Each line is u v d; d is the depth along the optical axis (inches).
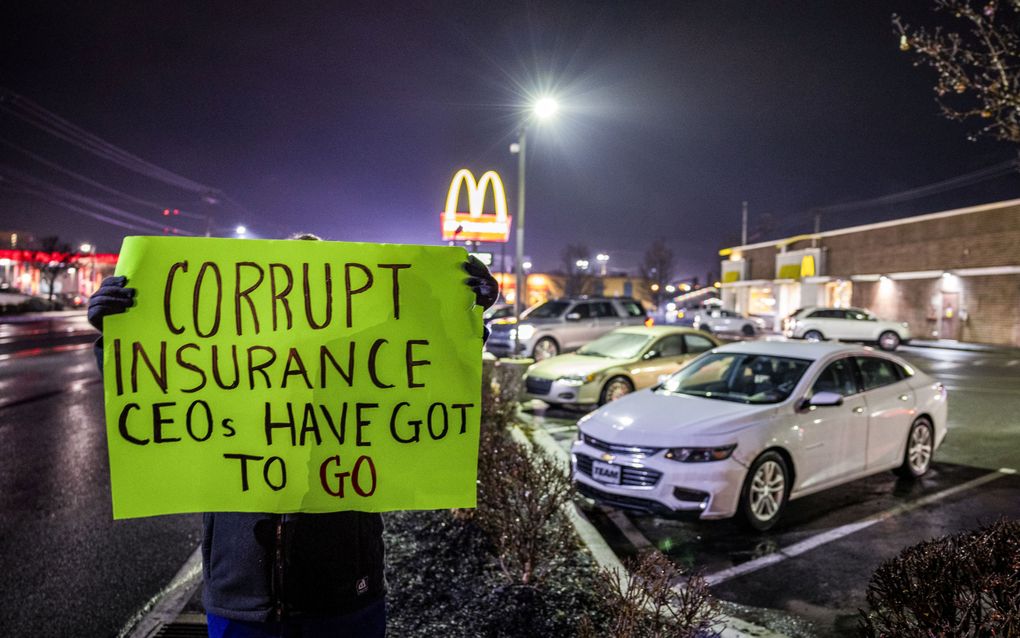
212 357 84.3
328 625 77.7
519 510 165.6
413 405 87.7
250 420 84.4
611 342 471.2
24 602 165.8
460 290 89.7
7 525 220.1
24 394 484.4
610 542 211.6
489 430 247.1
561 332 700.0
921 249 1198.9
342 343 86.7
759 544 207.2
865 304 1318.9
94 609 162.1
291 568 77.2
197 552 198.4
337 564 78.9
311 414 85.5
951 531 214.8
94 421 387.2
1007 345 1034.1
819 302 1444.4
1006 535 105.5
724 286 1831.9
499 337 717.9
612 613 136.6
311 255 87.0
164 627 151.3
